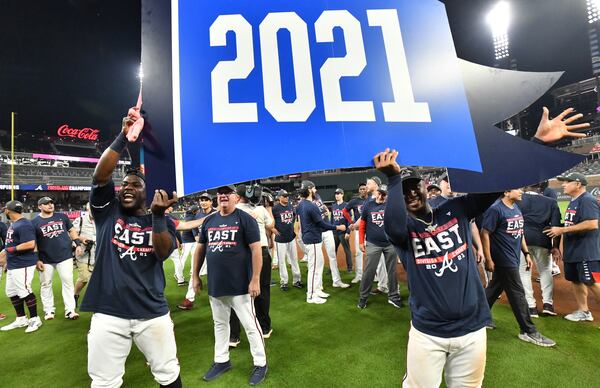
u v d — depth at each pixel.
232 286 2.60
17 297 3.95
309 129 1.07
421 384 1.57
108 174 1.72
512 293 3.06
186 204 25.88
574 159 1.17
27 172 29.66
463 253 1.58
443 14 1.22
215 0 1.14
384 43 1.17
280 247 5.35
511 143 1.17
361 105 1.11
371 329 3.55
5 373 2.87
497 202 3.11
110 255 1.84
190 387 2.52
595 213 3.29
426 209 1.64
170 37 1.09
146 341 1.84
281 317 4.01
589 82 37.19
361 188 5.95
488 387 2.38
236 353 3.08
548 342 2.95
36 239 4.07
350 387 2.47
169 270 7.36
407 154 1.09
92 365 1.75
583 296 3.52
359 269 5.60
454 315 1.50
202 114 1.05
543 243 3.76
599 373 2.52
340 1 1.19
